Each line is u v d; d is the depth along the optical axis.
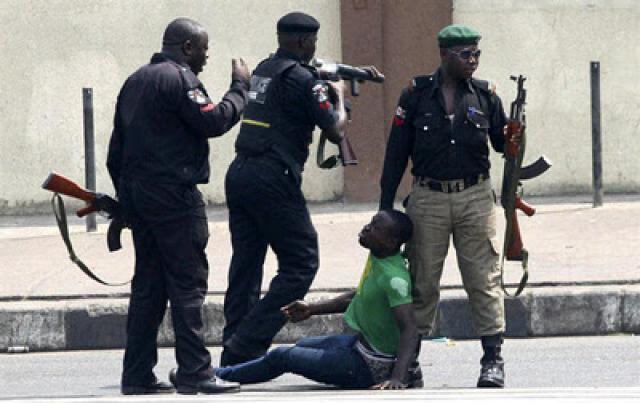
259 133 23.52
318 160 24.02
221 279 29.70
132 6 40.31
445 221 22.00
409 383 22.12
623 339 27.55
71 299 28.62
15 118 40.41
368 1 39.88
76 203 40.50
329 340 22.05
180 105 20.58
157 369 25.80
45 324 27.92
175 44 21.09
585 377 24.19
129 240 34.72
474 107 21.91
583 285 28.42
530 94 40.22
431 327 22.38
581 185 40.38
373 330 21.67
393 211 21.75
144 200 20.80
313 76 23.39
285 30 23.75
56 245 34.44
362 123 40.03
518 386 23.45
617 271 29.22
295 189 23.62
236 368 22.31
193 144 20.92
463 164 21.88
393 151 22.33
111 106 40.53
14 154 40.47
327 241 33.97
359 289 21.88
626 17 40.06
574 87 40.22
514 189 22.11
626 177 40.34
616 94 40.19
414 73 40.06
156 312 21.75
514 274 29.25
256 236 24.20
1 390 24.28
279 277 23.78
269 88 23.50
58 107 40.44
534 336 27.92
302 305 22.44
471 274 22.14
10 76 40.31
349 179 40.19
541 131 40.31
